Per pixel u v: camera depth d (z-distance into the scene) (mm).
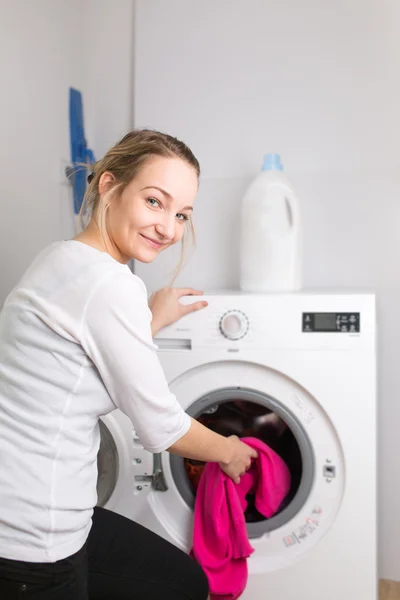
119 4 2209
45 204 1937
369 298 1467
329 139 1981
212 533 1458
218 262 2080
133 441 1570
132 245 1005
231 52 2055
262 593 1521
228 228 2068
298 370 1492
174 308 1537
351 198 1970
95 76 2246
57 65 2010
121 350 909
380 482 1953
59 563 891
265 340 1507
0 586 872
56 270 926
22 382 894
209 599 1490
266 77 2029
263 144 2035
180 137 2105
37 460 882
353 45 1956
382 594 1840
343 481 1486
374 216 1953
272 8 2018
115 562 1153
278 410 1519
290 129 2014
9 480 860
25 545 863
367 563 1470
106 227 1015
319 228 1997
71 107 2105
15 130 1752
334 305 1481
